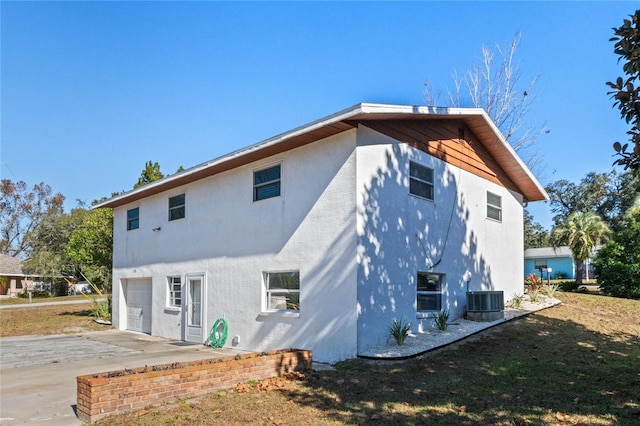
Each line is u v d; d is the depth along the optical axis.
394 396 6.73
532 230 51.69
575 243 23.70
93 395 5.84
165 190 16.59
